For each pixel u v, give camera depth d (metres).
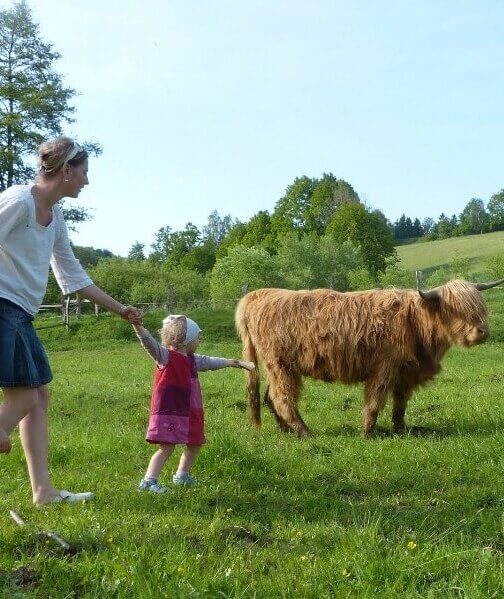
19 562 4.04
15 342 4.79
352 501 5.59
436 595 3.64
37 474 5.28
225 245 99.00
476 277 48.25
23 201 4.81
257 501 5.48
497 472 6.26
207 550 4.32
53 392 13.17
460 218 155.62
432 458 6.76
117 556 4.09
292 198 94.62
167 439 5.74
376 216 82.19
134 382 15.48
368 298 8.94
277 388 9.00
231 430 8.78
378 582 3.77
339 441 7.88
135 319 5.66
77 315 34.38
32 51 42.06
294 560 4.13
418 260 94.75
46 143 5.09
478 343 8.60
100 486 5.86
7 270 4.84
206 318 31.27
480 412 9.38
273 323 9.02
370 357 8.71
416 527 4.76
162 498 5.40
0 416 4.84
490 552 4.12
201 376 15.28
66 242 5.50
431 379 9.02
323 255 63.22
